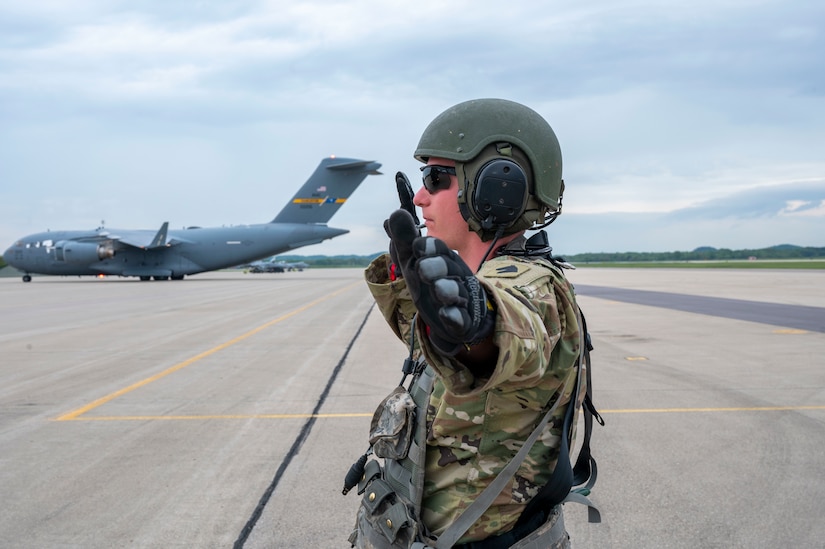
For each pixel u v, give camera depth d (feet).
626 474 13.15
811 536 10.30
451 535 4.02
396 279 4.47
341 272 277.03
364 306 63.00
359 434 16.35
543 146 4.30
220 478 13.19
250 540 10.36
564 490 4.26
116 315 53.93
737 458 14.16
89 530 10.80
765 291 79.61
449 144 4.24
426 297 2.79
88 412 19.03
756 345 32.35
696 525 10.73
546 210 4.46
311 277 183.32
